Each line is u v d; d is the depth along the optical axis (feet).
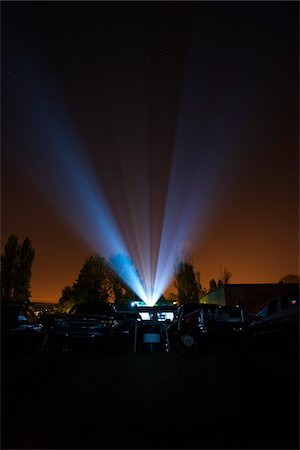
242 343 44.83
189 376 25.57
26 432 14.75
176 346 45.62
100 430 14.92
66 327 37.58
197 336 41.01
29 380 24.44
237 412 17.02
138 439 13.92
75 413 17.15
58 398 19.84
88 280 108.06
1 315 33.42
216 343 44.42
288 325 35.42
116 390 21.58
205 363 31.40
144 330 43.01
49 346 40.50
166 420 16.03
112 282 111.24
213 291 117.08
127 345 48.03
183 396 20.08
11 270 88.69
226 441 13.61
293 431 14.49
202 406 18.10
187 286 113.50
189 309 45.21
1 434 14.55
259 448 12.93
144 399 19.53
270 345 41.86
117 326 40.01
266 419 15.97
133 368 29.07
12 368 29.30
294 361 31.53
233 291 104.37
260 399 19.17
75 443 13.62
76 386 22.68
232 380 23.99
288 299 37.55
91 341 37.52
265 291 104.22
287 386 21.98
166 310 72.13
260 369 27.81
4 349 33.35
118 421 15.98
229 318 42.73
